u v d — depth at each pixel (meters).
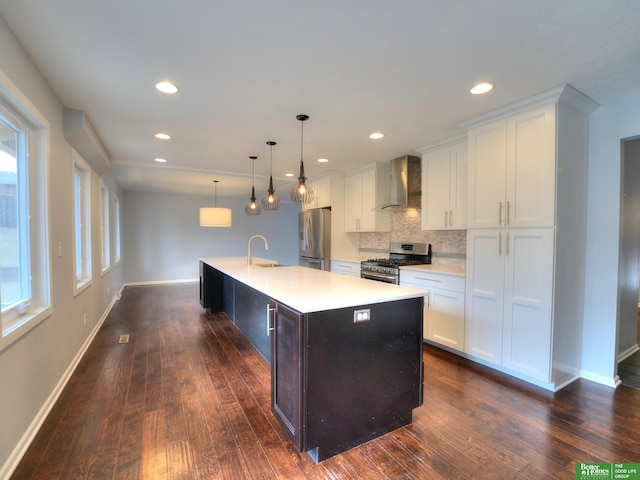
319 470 1.63
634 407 2.21
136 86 2.26
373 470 1.63
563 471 1.61
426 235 4.30
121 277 6.74
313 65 1.98
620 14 1.50
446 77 2.12
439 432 1.94
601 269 2.58
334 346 1.73
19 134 2.02
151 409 2.18
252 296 3.38
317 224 5.32
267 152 4.05
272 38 1.71
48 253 2.19
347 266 4.79
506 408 2.20
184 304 5.44
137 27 1.61
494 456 1.72
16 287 1.95
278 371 1.94
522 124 2.52
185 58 1.90
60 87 2.26
